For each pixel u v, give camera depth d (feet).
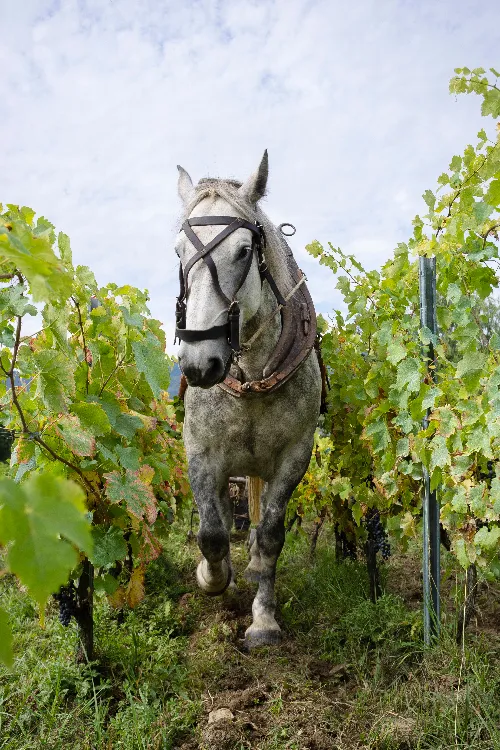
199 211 8.66
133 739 7.00
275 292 9.59
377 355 12.06
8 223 1.73
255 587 13.35
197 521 21.57
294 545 17.25
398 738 7.02
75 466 7.57
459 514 8.82
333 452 14.20
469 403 8.32
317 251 12.61
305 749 7.00
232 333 8.13
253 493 13.65
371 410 11.00
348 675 9.04
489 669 8.31
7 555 1.19
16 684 8.30
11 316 6.79
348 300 12.66
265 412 9.93
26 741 6.98
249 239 8.53
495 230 8.15
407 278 10.55
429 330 9.09
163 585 13.26
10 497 1.22
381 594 11.85
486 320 8.73
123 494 7.75
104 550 7.99
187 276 8.19
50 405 6.93
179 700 8.25
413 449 9.60
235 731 7.41
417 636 9.64
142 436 10.94
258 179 9.12
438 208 9.25
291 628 10.77
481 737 6.91
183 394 12.44
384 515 12.89
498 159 8.09
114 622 10.36
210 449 10.48
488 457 8.05
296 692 8.32
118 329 8.98
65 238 8.04
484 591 12.38
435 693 7.59
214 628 10.50
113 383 9.20
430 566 9.48
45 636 10.38
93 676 8.30
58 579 1.20
